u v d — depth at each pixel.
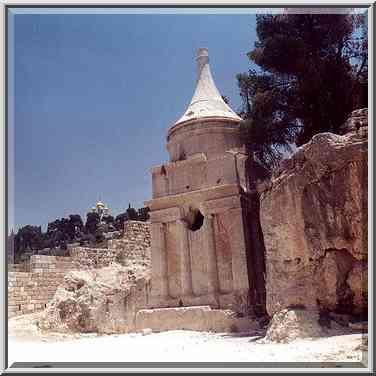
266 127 25.12
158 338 20.78
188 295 24.22
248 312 21.86
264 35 25.95
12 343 22.00
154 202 26.17
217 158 24.91
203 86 29.53
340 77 23.73
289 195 16.06
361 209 14.55
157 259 25.62
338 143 15.22
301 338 14.28
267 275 16.88
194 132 27.16
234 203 23.61
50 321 27.11
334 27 24.23
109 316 27.98
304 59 23.69
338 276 15.13
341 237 14.97
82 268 32.84
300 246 15.78
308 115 24.45
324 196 15.38
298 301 15.58
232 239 23.31
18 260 41.81
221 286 23.64
